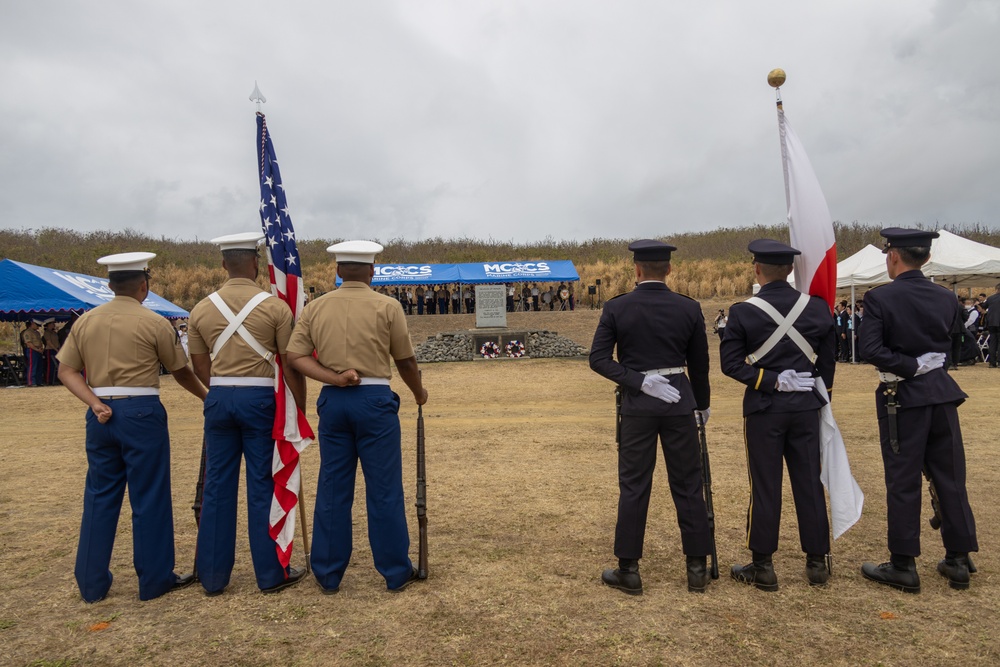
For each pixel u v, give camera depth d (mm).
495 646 3307
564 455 7988
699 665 3107
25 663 3203
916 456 3939
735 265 40438
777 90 4605
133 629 3553
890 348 4047
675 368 3988
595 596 3891
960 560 3994
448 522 5426
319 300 4023
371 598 3912
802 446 3982
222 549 4035
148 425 3959
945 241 18641
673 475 3980
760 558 3977
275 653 3268
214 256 50969
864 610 3666
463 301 36812
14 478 7254
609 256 51250
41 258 45438
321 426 4027
